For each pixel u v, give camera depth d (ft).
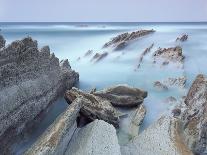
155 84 101.86
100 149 54.39
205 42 172.24
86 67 134.10
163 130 63.00
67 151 56.80
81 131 63.26
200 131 59.26
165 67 119.65
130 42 158.71
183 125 65.21
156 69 119.14
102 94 82.33
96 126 61.57
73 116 63.93
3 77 58.59
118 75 120.06
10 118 59.88
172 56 126.41
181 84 101.30
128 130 71.46
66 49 176.04
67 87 97.19
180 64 120.06
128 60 136.05
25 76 68.44
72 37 232.73
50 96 81.51
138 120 74.79
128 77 116.26
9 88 60.90
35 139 67.97
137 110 79.87
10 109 59.93
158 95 94.43
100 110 71.20
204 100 65.46
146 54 138.00
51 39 228.02
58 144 54.54
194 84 75.51
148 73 116.57
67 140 59.26
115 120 71.41
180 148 57.16
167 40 172.55
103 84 110.83
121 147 59.57
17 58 64.59
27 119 67.46
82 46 181.57
